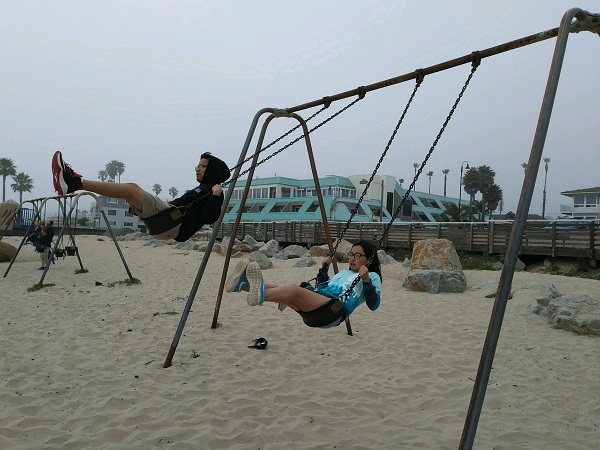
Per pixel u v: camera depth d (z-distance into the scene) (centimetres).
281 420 432
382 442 395
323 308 394
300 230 2767
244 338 716
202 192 422
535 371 581
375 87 584
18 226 3062
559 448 388
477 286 1166
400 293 1127
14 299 1025
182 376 546
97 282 1261
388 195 4866
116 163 13312
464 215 5100
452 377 561
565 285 1191
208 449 376
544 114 303
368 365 603
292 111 713
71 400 469
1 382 514
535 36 426
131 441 386
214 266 1766
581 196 4425
